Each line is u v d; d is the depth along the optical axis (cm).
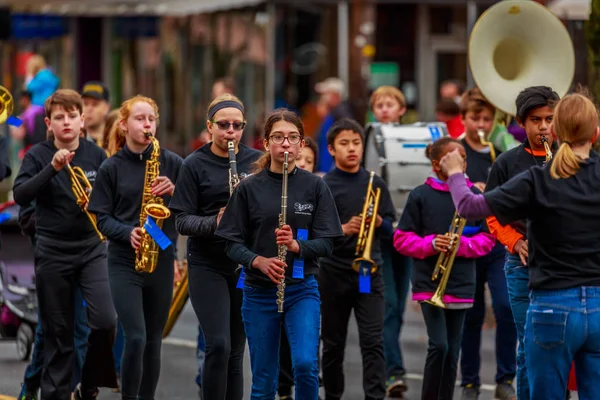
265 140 1716
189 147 5425
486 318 2973
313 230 1700
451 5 5328
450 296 1962
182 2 4800
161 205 1828
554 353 1466
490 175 1819
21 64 6150
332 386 2052
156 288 1903
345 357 2575
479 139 2223
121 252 1888
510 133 2450
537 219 1472
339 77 5016
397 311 2266
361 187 2061
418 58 5350
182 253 3259
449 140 1970
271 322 1692
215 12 5194
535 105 1759
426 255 1955
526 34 2247
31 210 2081
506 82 2217
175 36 5528
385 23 5319
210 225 1750
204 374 1775
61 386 1936
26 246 2762
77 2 4612
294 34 4959
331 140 2075
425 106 5372
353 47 5006
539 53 2248
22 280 2648
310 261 1698
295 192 1694
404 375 2264
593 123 1467
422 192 1983
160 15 5453
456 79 5366
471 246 1942
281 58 4944
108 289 1936
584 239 1452
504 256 2136
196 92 5338
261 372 1694
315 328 1677
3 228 2755
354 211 2044
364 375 2019
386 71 5338
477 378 2198
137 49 5775
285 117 1694
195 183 1820
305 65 4975
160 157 1955
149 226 1825
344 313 2044
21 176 1944
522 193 1464
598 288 1455
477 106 2198
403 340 2788
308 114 4947
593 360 1473
